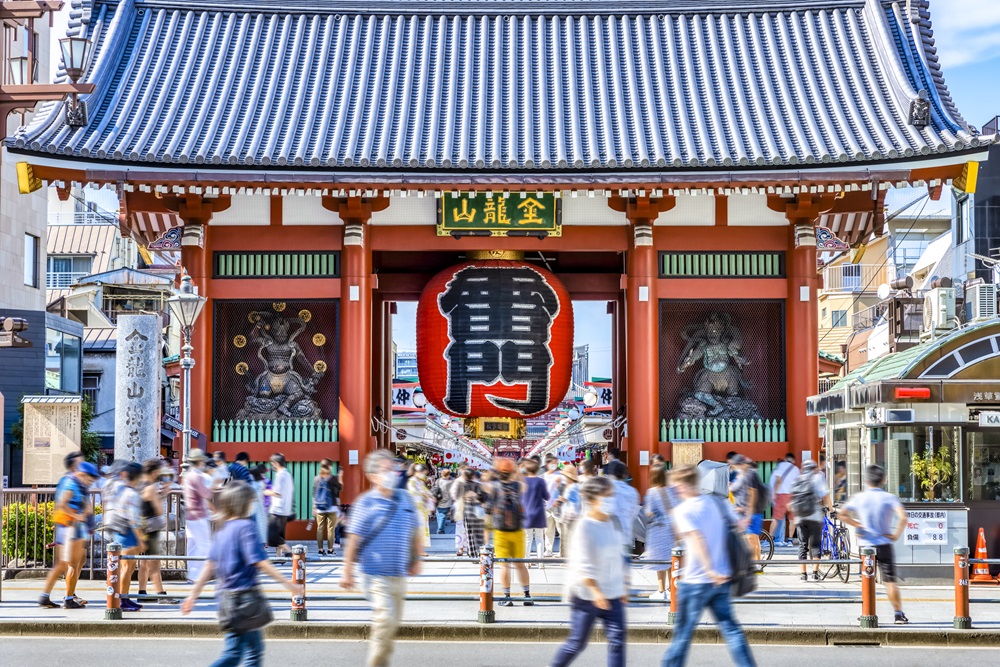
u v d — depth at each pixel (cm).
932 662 1576
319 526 2817
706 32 3741
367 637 1762
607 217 3234
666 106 3344
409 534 1292
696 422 3231
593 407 4000
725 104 3381
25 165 3003
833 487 2555
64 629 1769
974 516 2306
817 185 3073
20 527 2423
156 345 2594
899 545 2278
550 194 3159
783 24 3738
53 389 4753
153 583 2033
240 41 3656
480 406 3172
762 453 3206
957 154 3027
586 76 3525
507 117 3338
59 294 6738
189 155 3059
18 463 4434
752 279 3219
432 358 3195
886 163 3059
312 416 3253
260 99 3416
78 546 1927
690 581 1299
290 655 1608
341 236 3212
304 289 3195
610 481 1288
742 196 3231
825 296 7088
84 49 2212
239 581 1193
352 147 3116
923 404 2275
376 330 3756
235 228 3216
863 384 2347
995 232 4628
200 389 3152
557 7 3844
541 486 2317
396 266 3775
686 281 3216
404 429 4078
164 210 3222
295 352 3269
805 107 3328
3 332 2208
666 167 3042
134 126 3188
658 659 1603
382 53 3669
